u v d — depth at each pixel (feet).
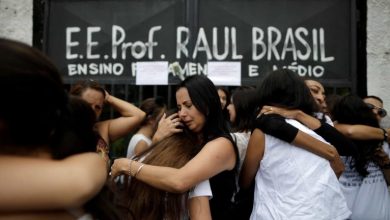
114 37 12.87
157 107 10.77
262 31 12.42
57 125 2.91
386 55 12.00
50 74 2.65
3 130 2.64
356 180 8.98
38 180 2.54
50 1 13.15
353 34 12.11
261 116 6.72
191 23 12.54
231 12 12.50
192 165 5.71
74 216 2.87
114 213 3.28
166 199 5.86
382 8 12.04
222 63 12.38
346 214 6.43
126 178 6.10
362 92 12.55
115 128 8.96
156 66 12.55
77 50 13.01
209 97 6.22
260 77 12.34
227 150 5.98
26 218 2.60
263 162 6.57
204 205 5.82
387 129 10.33
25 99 2.53
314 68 12.29
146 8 12.78
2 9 12.86
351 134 8.89
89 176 2.72
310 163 6.37
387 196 9.36
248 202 6.91
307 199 6.16
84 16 13.03
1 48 2.52
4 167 2.56
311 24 12.36
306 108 6.97
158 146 6.31
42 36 13.42
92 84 8.16
